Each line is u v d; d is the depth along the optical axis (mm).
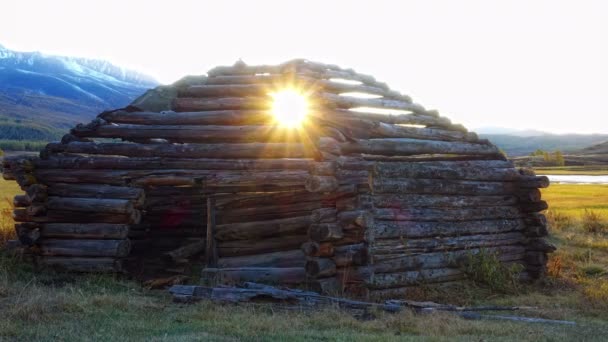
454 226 14016
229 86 15078
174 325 8727
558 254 18000
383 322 9375
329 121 13117
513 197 15688
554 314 11242
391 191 13023
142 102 16953
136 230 16422
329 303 10328
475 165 15219
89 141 15266
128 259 14703
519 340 8453
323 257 11883
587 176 102688
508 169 15789
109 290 11992
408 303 10664
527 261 15484
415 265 13086
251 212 14312
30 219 14016
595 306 12039
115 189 14164
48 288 11742
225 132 14195
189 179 13719
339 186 12133
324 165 12039
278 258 13609
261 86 14758
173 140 15109
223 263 13859
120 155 14992
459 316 10375
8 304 9375
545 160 171625
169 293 11836
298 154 13617
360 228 11891
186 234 16578
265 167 13656
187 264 15250
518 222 15500
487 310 11320
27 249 14000
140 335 8016
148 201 16531
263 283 12867
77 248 13773
